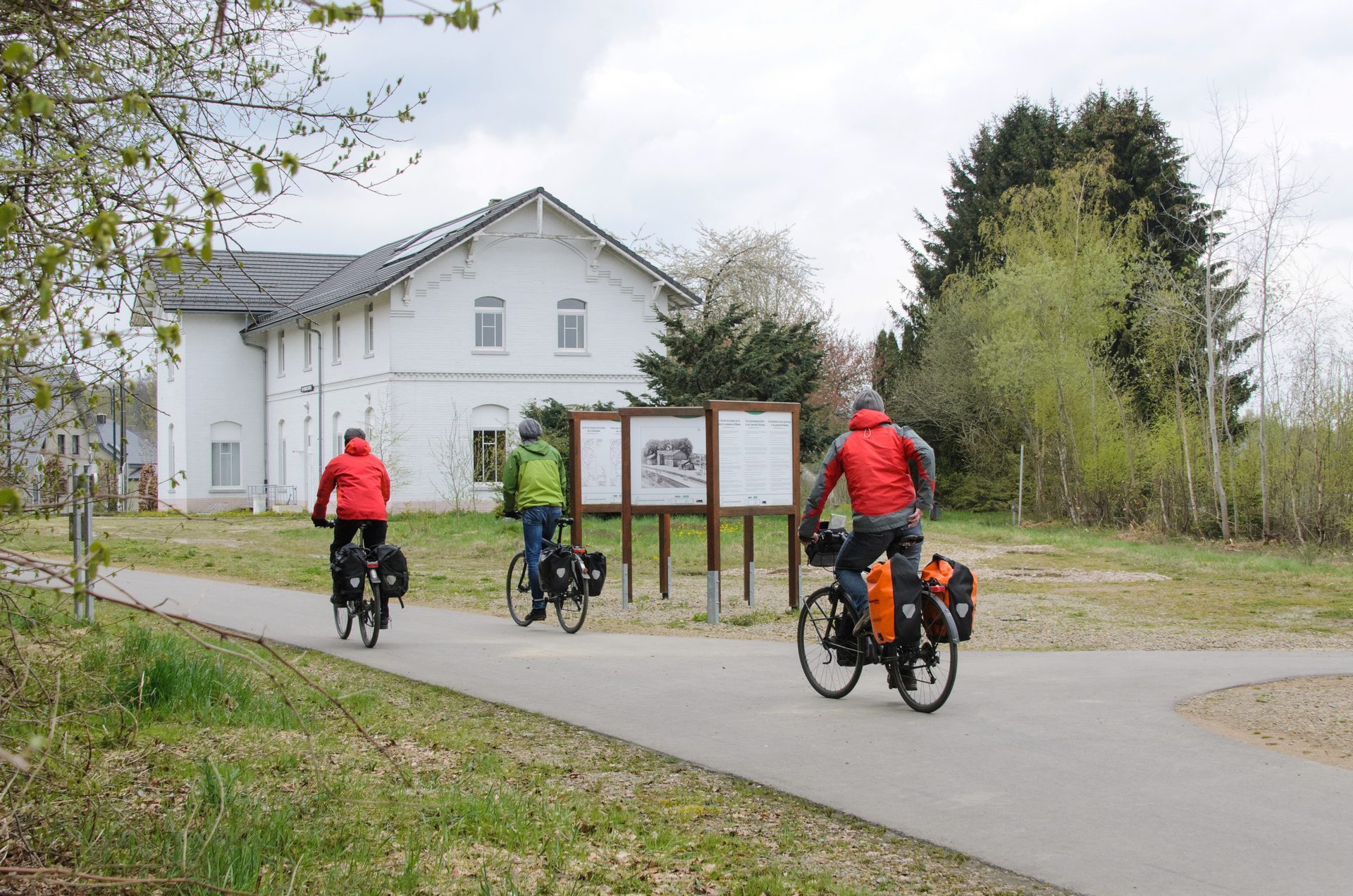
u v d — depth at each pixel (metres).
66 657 6.31
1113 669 9.11
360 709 7.49
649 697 8.02
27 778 4.09
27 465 4.52
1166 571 18.88
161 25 5.11
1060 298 33.31
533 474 11.59
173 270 2.90
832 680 8.09
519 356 37.31
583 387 38.00
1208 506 28.69
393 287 35.75
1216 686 8.34
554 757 6.42
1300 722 7.15
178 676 7.28
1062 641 11.16
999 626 12.29
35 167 4.07
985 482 42.00
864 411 7.98
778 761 6.26
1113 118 41.56
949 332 42.28
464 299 36.75
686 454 13.99
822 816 5.33
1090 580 17.52
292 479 44.00
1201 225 34.88
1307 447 25.52
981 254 48.75
